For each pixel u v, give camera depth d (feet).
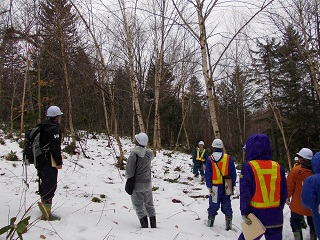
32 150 15.97
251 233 12.05
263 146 12.62
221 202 19.57
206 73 27.27
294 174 17.61
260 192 12.28
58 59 17.46
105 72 25.13
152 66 66.80
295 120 70.85
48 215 15.26
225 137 111.86
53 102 30.91
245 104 100.32
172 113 94.32
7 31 13.91
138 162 17.49
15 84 46.55
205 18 26.55
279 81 69.21
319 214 12.84
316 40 41.22
